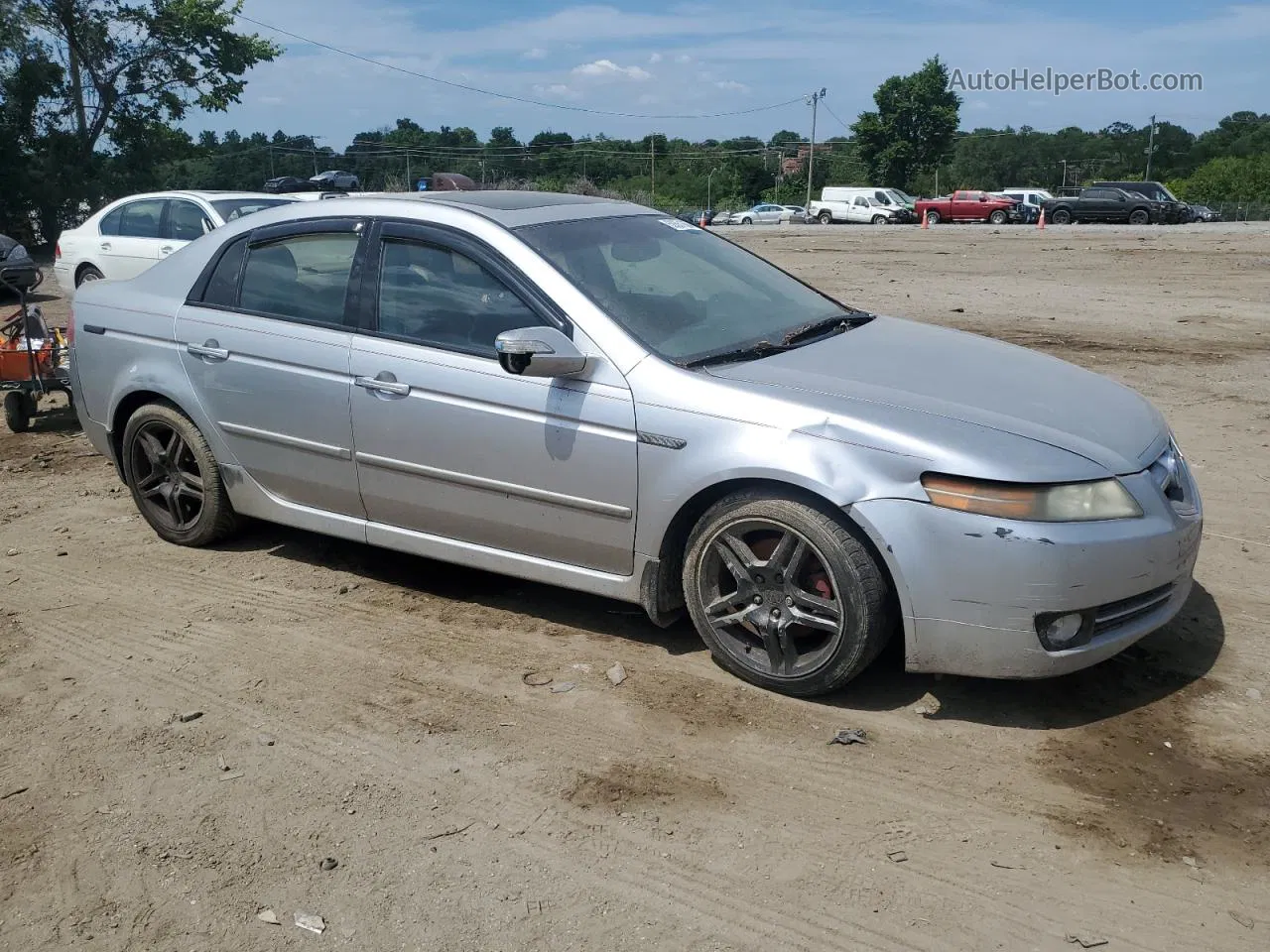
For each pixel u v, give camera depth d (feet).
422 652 14.49
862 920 9.38
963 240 96.07
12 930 9.58
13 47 109.70
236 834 10.78
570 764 11.82
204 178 284.20
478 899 9.77
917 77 260.42
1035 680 13.14
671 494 13.02
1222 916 9.32
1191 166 356.79
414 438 14.85
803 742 12.09
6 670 14.26
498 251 14.47
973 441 11.85
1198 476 21.17
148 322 17.65
